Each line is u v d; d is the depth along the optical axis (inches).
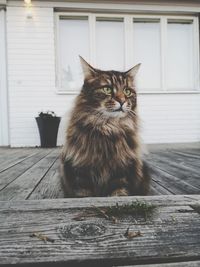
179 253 30.7
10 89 247.9
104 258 30.0
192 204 44.4
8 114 253.9
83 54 256.1
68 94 251.4
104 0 249.4
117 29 259.3
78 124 55.6
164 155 154.1
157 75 266.7
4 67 252.1
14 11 244.5
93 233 34.2
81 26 255.0
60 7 247.4
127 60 258.7
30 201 47.2
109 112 54.3
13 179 86.4
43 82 250.2
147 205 42.7
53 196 64.2
